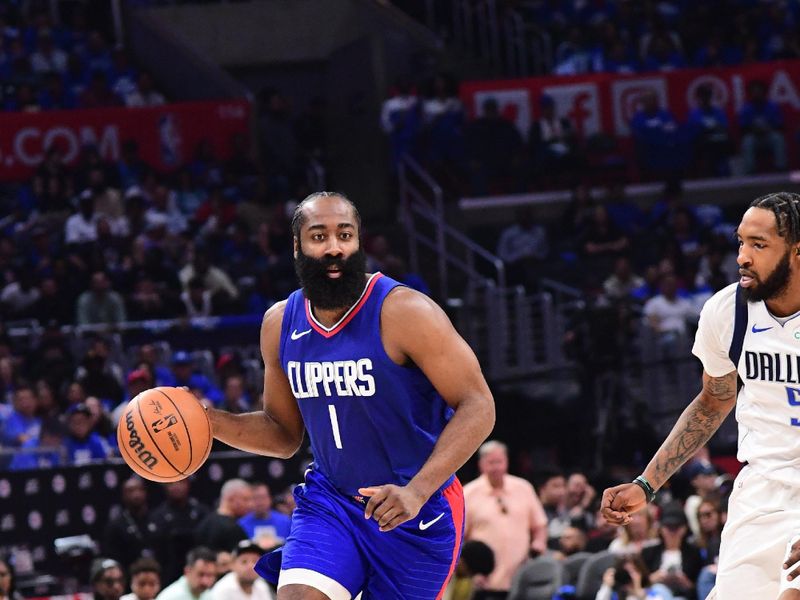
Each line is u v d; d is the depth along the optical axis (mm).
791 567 9242
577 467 31297
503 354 35281
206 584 18797
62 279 34281
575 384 35062
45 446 25406
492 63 49406
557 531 23969
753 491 9789
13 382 28672
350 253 9562
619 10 48469
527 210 39281
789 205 9484
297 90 49938
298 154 44031
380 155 44219
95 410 25672
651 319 34562
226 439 10367
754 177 42656
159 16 48281
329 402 9781
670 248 36875
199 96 44844
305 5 49406
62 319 33656
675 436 10469
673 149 42719
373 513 8805
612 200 39969
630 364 32844
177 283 35000
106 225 36312
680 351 33812
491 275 39656
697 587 20109
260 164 42000
